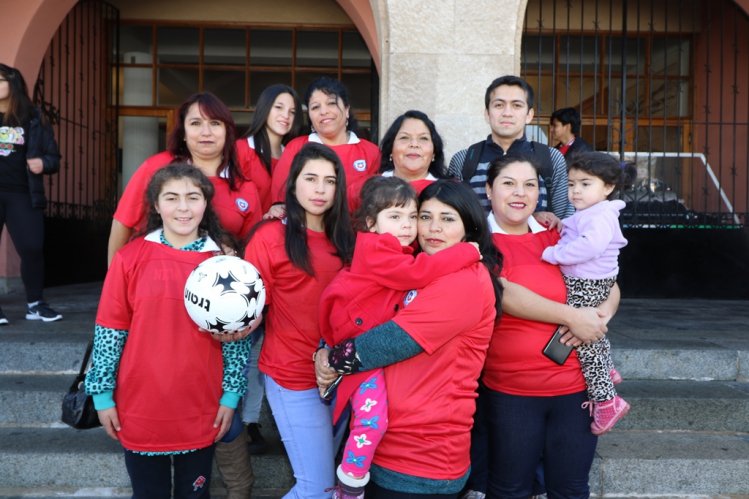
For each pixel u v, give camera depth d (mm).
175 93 7914
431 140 2527
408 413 1817
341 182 2150
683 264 6473
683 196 7281
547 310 2070
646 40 7785
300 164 2113
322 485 2160
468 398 1888
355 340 1835
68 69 6617
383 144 2586
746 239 6473
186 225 2082
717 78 7695
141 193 2480
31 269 4062
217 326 1966
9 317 4242
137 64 7809
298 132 3014
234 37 7902
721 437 3041
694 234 6477
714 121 7699
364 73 7918
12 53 5848
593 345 2131
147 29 7812
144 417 2010
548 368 2113
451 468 1837
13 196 3967
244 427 2447
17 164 3963
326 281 2146
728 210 7555
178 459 2129
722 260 6457
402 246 1938
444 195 1978
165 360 2010
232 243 2287
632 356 3445
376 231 1975
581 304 2162
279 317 2186
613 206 2209
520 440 2127
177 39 7867
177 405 2025
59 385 3178
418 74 3729
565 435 2148
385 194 1930
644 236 6480
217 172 2527
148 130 7953
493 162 2254
